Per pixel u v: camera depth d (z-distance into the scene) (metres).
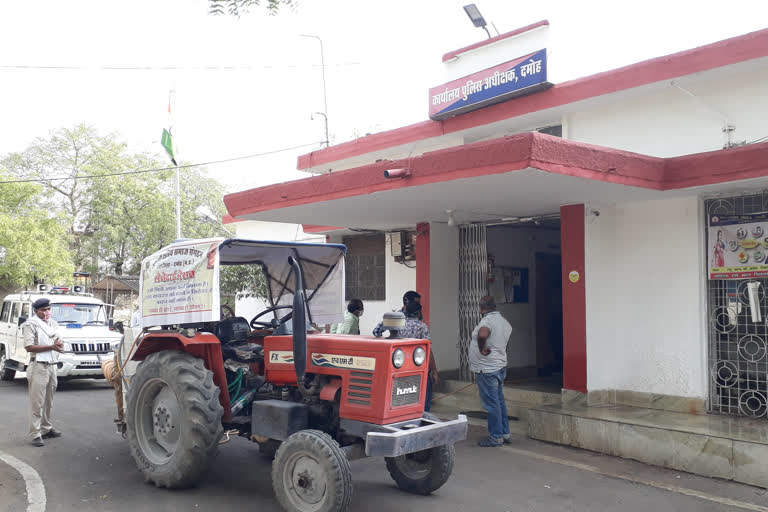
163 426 5.78
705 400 7.32
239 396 5.93
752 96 7.05
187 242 5.86
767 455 5.65
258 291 13.19
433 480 5.37
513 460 6.62
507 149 5.78
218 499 5.32
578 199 7.72
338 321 6.43
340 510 4.49
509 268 11.43
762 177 6.14
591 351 7.94
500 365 7.23
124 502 5.21
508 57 9.07
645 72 7.53
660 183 6.89
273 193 8.63
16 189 22.97
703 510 5.12
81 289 14.02
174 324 5.92
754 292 6.94
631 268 8.08
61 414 9.04
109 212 29.72
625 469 6.29
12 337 12.48
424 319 10.05
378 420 4.79
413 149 10.93
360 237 12.55
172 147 17.75
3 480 5.74
